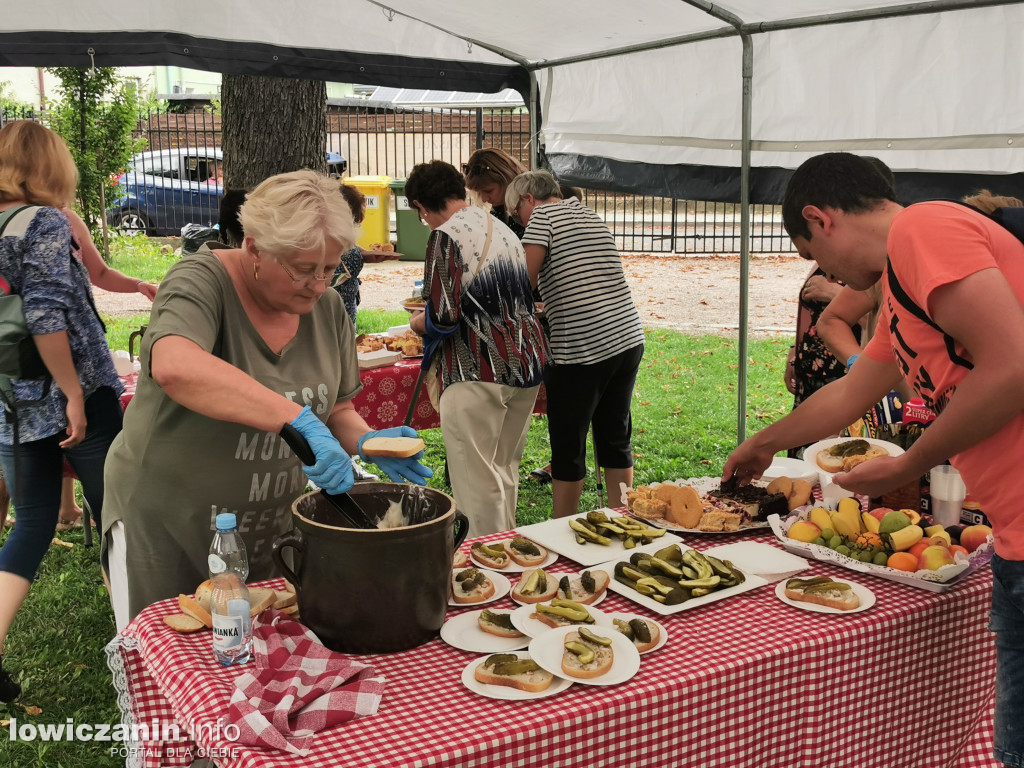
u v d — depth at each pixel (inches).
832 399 87.6
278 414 65.1
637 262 577.0
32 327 105.9
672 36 168.4
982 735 77.7
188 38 179.0
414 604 63.7
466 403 139.6
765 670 62.6
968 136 125.6
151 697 70.4
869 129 138.5
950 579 72.8
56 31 173.2
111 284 150.3
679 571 74.8
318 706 55.4
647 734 58.2
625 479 169.3
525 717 55.2
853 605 69.7
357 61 193.8
